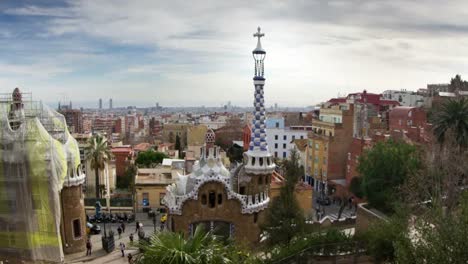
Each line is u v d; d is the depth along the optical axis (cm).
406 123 9481
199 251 2361
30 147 4153
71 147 5056
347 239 4088
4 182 4169
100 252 5028
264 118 5128
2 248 4262
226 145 16788
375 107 12231
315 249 3997
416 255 2492
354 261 4006
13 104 4619
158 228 5922
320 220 6128
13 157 4134
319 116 12575
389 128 10306
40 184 4191
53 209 4244
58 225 4309
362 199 7656
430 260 2366
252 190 5075
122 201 7056
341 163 9356
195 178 4947
